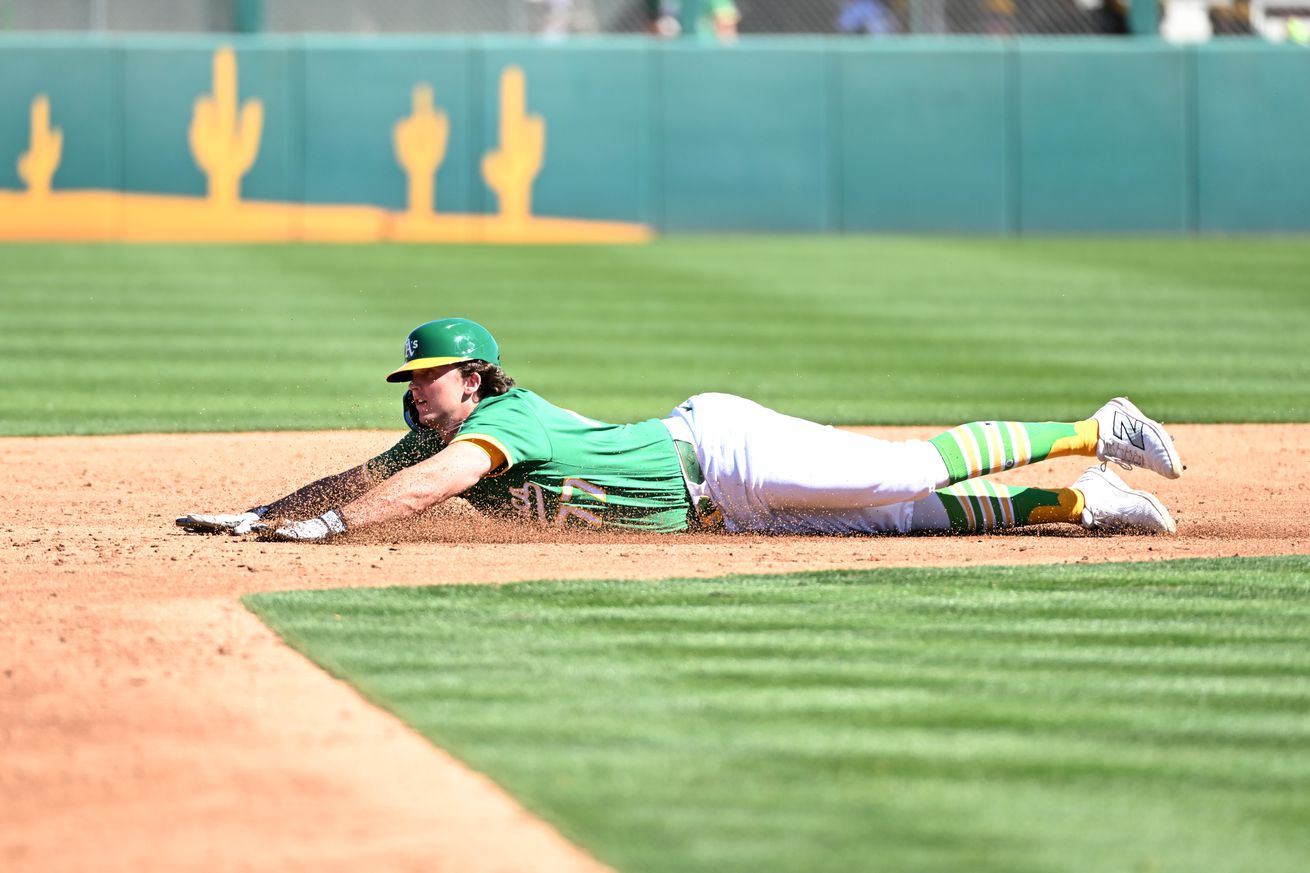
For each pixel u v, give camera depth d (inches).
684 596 689.6
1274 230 2925.7
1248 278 2250.2
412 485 768.9
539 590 697.6
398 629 634.8
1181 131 2906.0
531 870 420.8
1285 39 3097.9
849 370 1503.4
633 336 1705.2
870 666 593.0
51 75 2711.6
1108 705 551.8
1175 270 2343.8
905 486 797.9
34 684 563.8
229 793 470.6
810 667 590.9
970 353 1609.3
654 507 815.1
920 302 1994.3
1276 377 1470.2
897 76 2883.9
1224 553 789.2
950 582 719.1
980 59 2883.9
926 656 606.2
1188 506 940.0
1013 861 427.8
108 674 575.5
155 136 2746.1
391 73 2797.7
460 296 2018.9
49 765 491.2
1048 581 722.8
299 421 1235.9
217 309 1877.5
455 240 2832.2
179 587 699.4
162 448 1124.5
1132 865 426.6
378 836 441.7
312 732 518.9
